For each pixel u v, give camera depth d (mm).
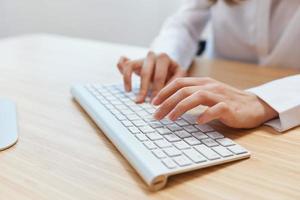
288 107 483
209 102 466
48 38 1176
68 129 477
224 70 793
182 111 450
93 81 697
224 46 1022
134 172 367
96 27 1761
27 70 783
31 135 456
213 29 1042
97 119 482
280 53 865
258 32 882
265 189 335
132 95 574
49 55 933
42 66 818
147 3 1721
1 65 826
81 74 750
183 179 353
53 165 381
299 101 495
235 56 1016
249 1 891
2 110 528
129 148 384
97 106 516
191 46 905
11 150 416
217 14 993
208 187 339
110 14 1749
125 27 1783
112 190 335
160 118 464
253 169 372
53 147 424
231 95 497
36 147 424
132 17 1762
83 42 1108
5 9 1606
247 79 717
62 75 743
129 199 322
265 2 842
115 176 360
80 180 352
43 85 673
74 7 1702
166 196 326
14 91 636
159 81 602
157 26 1738
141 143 395
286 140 444
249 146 425
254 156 400
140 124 452
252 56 970
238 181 349
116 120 464
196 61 885
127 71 617
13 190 335
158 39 900
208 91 479
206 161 366
